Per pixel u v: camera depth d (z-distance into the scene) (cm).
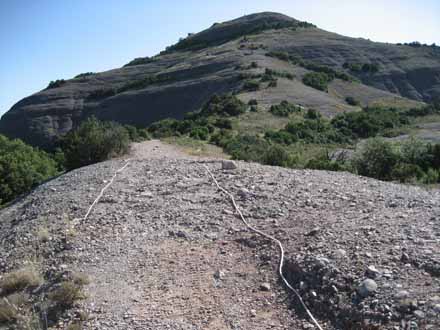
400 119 4578
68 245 690
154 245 677
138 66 10169
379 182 973
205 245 665
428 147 1708
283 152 1817
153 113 7031
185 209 819
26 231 792
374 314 420
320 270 509
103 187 1020
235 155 1916
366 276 475
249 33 11419
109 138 1848
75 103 8125
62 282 567
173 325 471
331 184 930
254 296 514
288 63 7906
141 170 1197
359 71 8494
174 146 2533
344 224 639
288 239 628
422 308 406
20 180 2077
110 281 576
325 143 3600
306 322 451
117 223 770
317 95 5831
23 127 7662
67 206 898
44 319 505
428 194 810
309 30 11150
